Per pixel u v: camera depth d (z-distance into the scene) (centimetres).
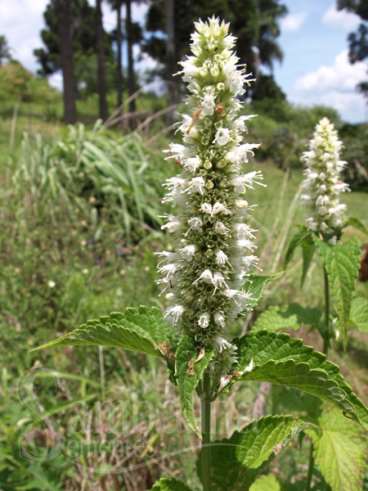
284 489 17
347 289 17
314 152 21
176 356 11
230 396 25
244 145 12
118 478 20
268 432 13
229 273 12
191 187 12
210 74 12
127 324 13
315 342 34
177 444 22
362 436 16
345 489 15
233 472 13
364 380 31
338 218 21
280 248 40
